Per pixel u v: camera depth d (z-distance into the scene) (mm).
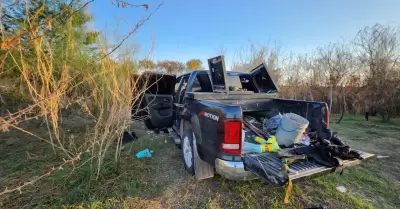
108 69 2822
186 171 3279
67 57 2922
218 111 2307
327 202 2482
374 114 8781
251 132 3084
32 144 4262
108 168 3049
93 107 3725
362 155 2297
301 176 1866
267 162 2080
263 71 4125
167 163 3586
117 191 2598
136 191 2623
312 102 3033
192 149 3031
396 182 2994
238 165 2154
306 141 2729
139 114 4559
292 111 3418
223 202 2461
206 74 4062
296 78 9625
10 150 3896
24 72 2025
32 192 2492
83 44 3430
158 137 5098
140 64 3408
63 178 2760
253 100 3641
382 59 8227
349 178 3105
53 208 2234
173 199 2518
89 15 2740
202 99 3062
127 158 3639
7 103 4125
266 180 1870
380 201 2529
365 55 8680
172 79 4891
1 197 2355
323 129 2812
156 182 2914
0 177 2816
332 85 8648
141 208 2324
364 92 8648
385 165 3615
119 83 3033
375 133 5844
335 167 2043
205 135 2564
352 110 9234
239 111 2207
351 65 8672
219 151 2246
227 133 2168
